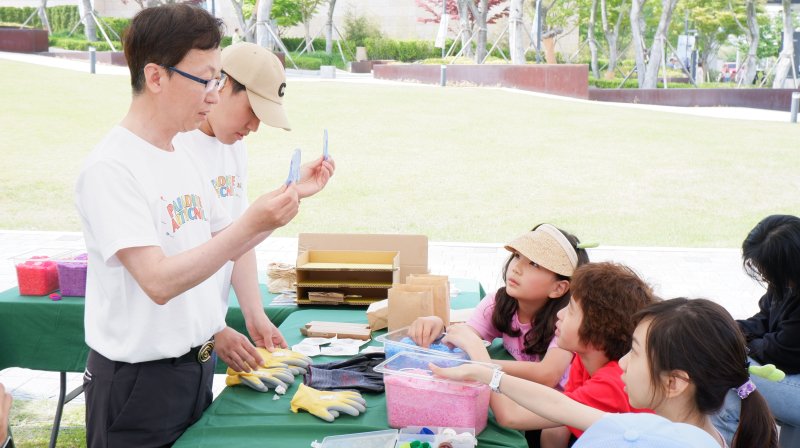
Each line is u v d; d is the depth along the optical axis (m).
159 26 1.96
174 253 2.12
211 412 2.29
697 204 10.23
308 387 2.35
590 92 22.50
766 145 13.91
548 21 33.91
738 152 13.30
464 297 3.71
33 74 18.23
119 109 15.37
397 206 10.06
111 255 1.94
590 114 16.73
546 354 2.59
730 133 15.01
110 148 2.01
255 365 2.50
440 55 35.03
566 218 9.53
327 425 2.18
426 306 2.85
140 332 2.10
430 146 13.56
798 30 36.28
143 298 2.09
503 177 11.69
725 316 1.77
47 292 3.42
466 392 2.11
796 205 10.16
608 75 32.66
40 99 15.84
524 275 2.64
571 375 2.53
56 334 3.32
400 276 3.58
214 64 2.03
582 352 2.29
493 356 2.88
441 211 9.85
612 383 2.18
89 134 13.51
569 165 12.43
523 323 2.79
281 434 2.15
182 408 2.21
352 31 36.78
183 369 2.20
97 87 17.23
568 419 2.03
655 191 10.90
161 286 1.92
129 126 2.06
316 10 34.47
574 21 35.59
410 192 10.79
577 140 14.20
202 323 2.24
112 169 1.97
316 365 2.63
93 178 1.97
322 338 2.99
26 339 3.33
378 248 3.58
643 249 8.05
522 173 11.94
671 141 14.17
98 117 14.69
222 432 2.16
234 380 2.49
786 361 2.94
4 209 9.46
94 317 2.16
